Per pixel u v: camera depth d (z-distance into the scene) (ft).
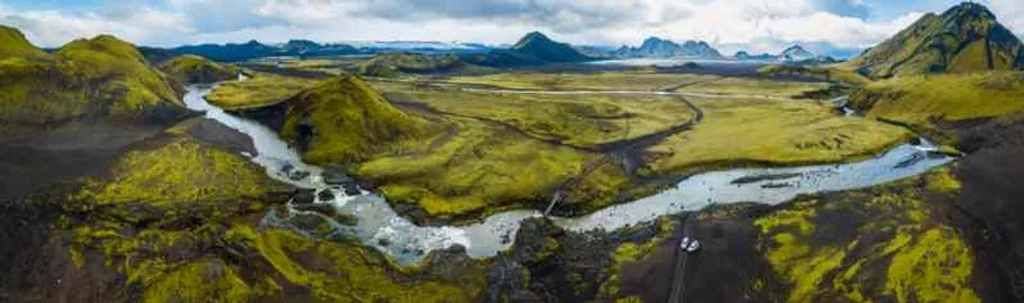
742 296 261.85
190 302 244.63
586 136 556.92
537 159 466.29
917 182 381.40
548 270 291.38
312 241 309.63
